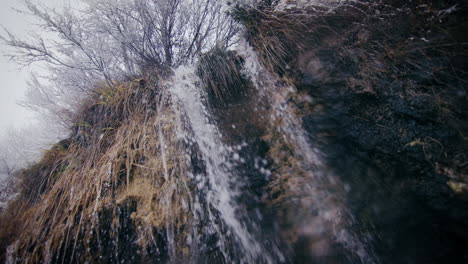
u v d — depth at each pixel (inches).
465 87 59.9
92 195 82.0
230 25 119.3
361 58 78.4
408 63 69.5
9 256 71.7
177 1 118.5
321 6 87.8
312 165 78.6
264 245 73.4
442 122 60.4
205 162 89.7
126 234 74.9
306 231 71.2
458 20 64.3
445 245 53.8
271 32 100.9
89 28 112.4
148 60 120.8
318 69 85.2
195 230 76.0
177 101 104.9
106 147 97.9
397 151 64.9
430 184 57.8
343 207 69.8
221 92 104.7
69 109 124.0
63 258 70.7
